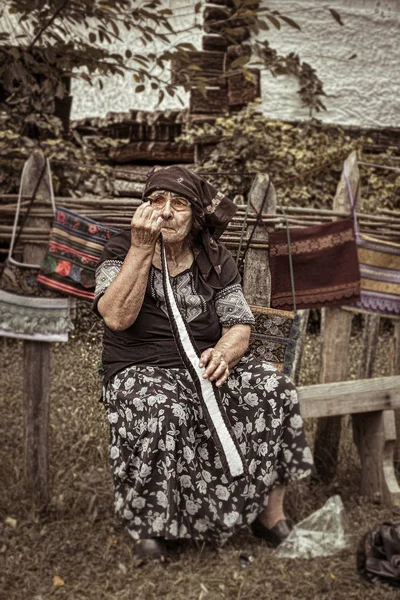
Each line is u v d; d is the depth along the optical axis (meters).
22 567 2.48
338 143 6.11
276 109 6.81
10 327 2.97
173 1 6.61
